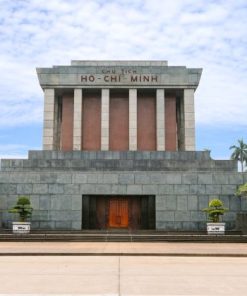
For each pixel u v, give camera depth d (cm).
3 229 2797
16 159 3316
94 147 3941
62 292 959
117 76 3900
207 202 2933
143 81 3894
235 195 2903
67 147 3938
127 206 3022
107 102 3888
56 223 2909
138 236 2467
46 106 3869
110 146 3938
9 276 1194
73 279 1139
